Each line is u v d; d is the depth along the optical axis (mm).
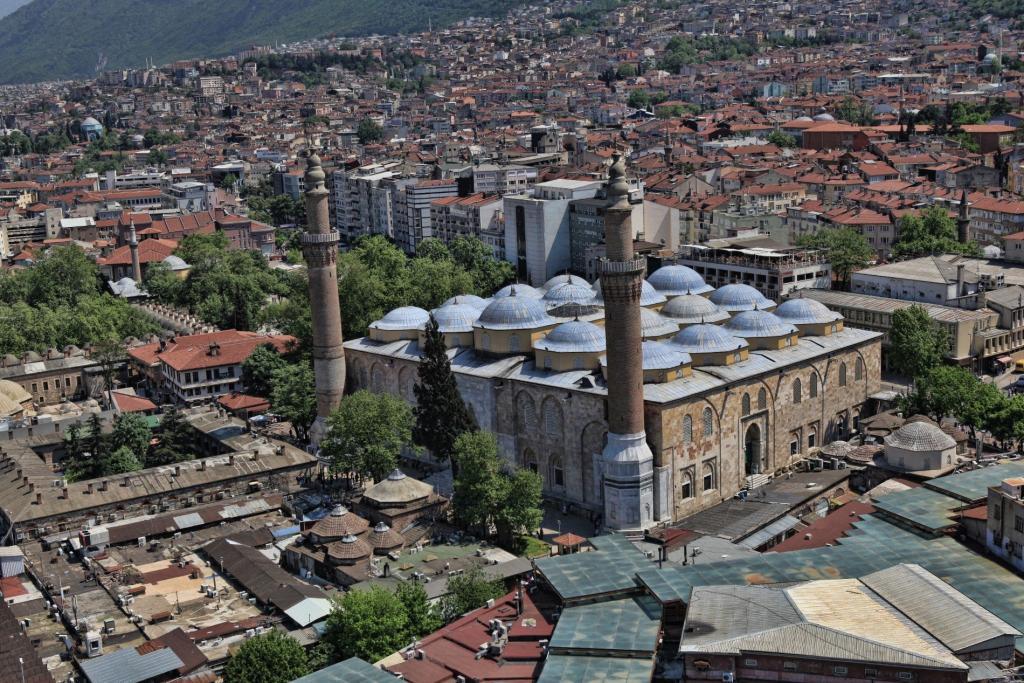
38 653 122688
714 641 101438
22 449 195125
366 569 139875
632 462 151750
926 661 95438
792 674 98812
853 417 187625
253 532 155875
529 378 170000
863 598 108875
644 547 140750
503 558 143375
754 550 138000
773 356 174250
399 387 195000
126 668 115688
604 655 106812
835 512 139125
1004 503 119062
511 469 168750
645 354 161250
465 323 190625
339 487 177125
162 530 157125
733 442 165625
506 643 112938
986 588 112562
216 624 128250
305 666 115688
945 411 176750
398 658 113688
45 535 159500
